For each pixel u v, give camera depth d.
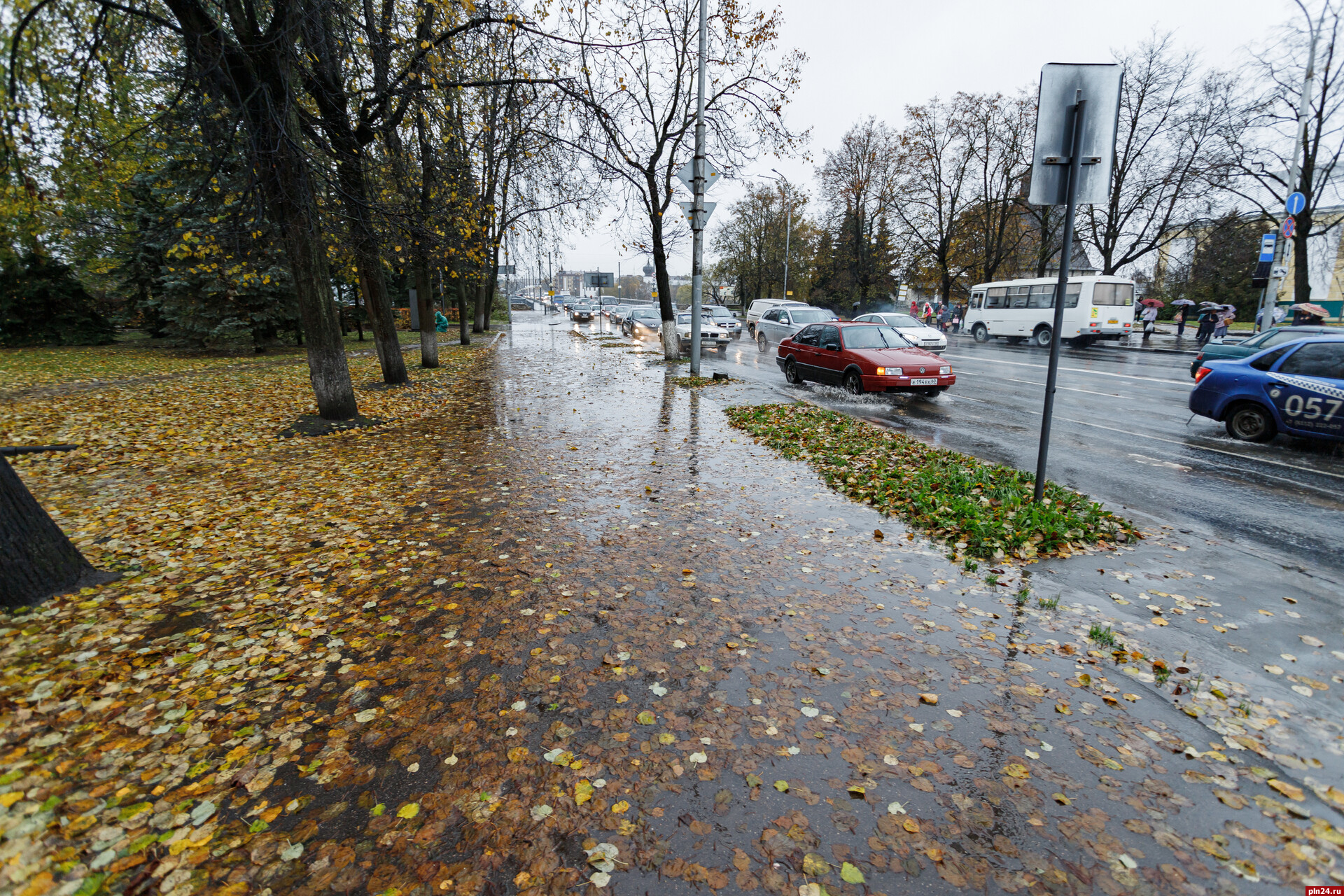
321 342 9.73
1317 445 8.67
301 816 2.44
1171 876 2.15
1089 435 9.38
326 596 4.30
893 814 2.42
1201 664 3.40
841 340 13.84
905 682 3.27
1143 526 5.55
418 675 3.38
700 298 14.91
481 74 11.73
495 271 21.61
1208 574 4.54
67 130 7.50
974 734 2.87
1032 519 5.22
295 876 2.18
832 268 51.09
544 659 3.51
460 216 11.53
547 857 2.24
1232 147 23.98
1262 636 3.68
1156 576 4.51
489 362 20.44
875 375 12.58
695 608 4.08
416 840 2.32
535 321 53.56
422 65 10.00
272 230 9.52
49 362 18.97
